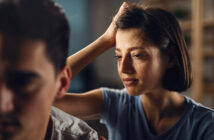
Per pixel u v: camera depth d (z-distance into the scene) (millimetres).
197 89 2373
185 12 2668
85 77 4289
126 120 883
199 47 2355
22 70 302
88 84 4289
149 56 710
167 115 832
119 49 743
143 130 852
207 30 2523
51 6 345
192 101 870
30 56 305
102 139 670
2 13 296
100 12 4281
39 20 316
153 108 835
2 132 323
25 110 324
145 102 854
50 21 334
